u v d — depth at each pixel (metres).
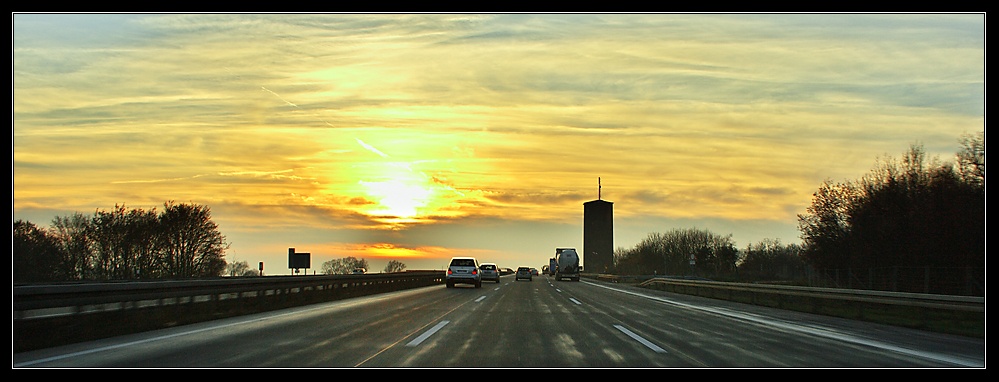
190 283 19.28
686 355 11.59
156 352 11.33
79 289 14.20
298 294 27.94
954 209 37.25
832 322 19.09
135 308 17.08
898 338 14.66
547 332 15.18
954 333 16.34
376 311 21.81
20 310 12.51
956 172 38.81
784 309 25.70
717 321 18.83
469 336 14.23
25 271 53.22
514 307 24.08
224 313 19.98
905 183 43.22
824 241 48.53
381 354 11.39
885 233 41.78
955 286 33.50
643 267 125.25
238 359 10.66
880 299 20.47
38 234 55.84
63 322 13.70
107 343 12.52
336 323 17.08
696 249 127.50
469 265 48.31
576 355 11.52
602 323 17.67
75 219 59.09
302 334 14.34
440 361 10.70
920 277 35.88
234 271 65.81
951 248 37.38
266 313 20.95
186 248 63.06
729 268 105.62
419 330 15.39
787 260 95.88
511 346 12.64
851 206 46.44
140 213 61.59
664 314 21.42
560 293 37.62
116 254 60.06
